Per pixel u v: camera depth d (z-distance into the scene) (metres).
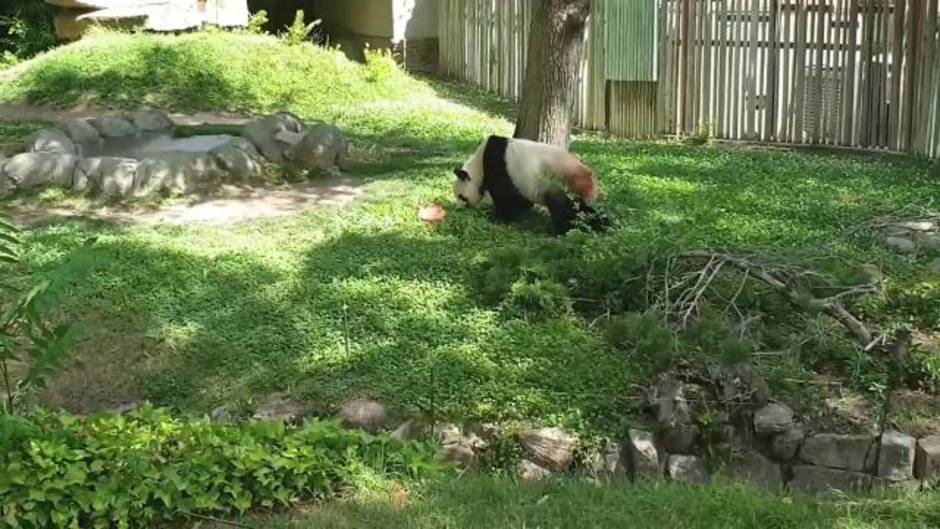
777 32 13.26
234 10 17.75
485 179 9.37
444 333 7.16
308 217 9.52
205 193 10.40
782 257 7.58
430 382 6.55
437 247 8.72
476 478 5.37
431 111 14.51
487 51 16.59
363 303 7.63
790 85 13.32
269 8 22.02
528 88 10.48
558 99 10.40
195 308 7.61
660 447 6.25
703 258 7.54
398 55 18.08
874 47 12.77
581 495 5.09
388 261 8.38
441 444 6.11
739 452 6.25
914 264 8.21
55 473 4.72
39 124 13.17
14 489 4.66
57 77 14.65
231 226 9.30
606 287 7.51
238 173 10.66
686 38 13.75
